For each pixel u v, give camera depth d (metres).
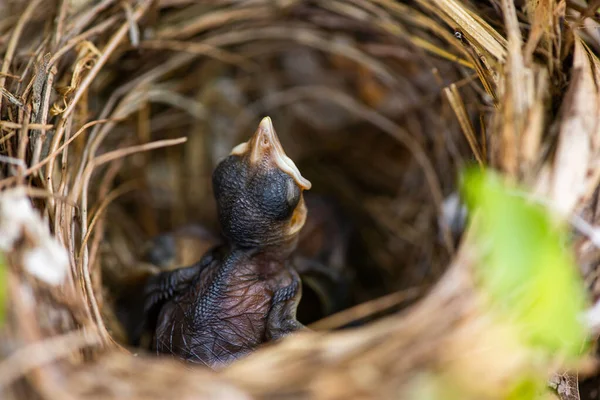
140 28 0.24
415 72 0.25
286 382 0.19
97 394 0.19
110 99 0.24
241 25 0.25
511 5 0.21
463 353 0.19
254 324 0.22
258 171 0.22
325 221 0.25
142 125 0.25
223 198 0.22
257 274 0.23
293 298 0.23
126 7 0.23
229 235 0.23
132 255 0.25
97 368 0.20
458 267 0.20
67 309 0.20
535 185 0.20
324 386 0.19
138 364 0.20
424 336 0.19
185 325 0.22
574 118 0.20
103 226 0.23
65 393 0.19
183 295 0.23
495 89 0.22
